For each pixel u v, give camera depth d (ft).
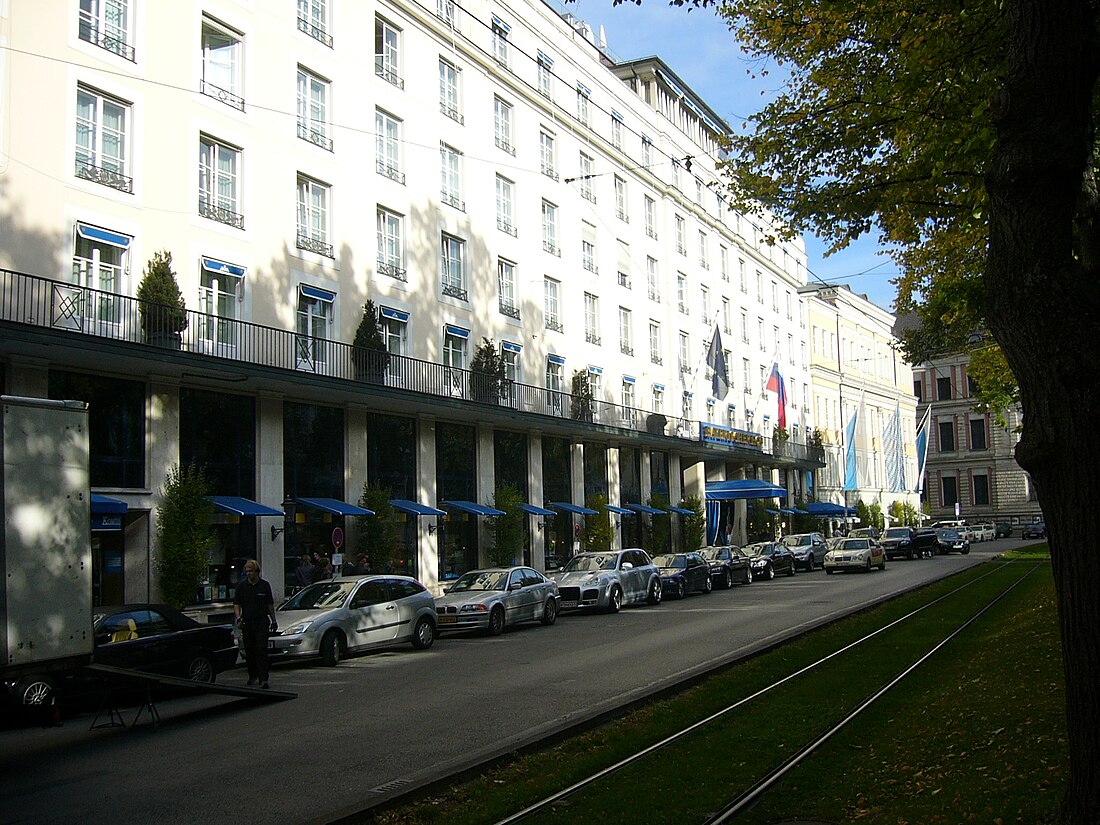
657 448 146.92
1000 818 19.57
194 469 70.54
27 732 37.22
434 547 96.02
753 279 194.49
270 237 79.71
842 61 44.96
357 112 91.09
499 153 113.91
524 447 115.14
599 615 81.25
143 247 68.28
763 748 28.45
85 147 65.36
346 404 86.22
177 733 35.22
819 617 69.15
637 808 22.59
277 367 71.72
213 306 74.43
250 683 44.65
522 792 24.21
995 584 88.99
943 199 44.93
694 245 166.91
